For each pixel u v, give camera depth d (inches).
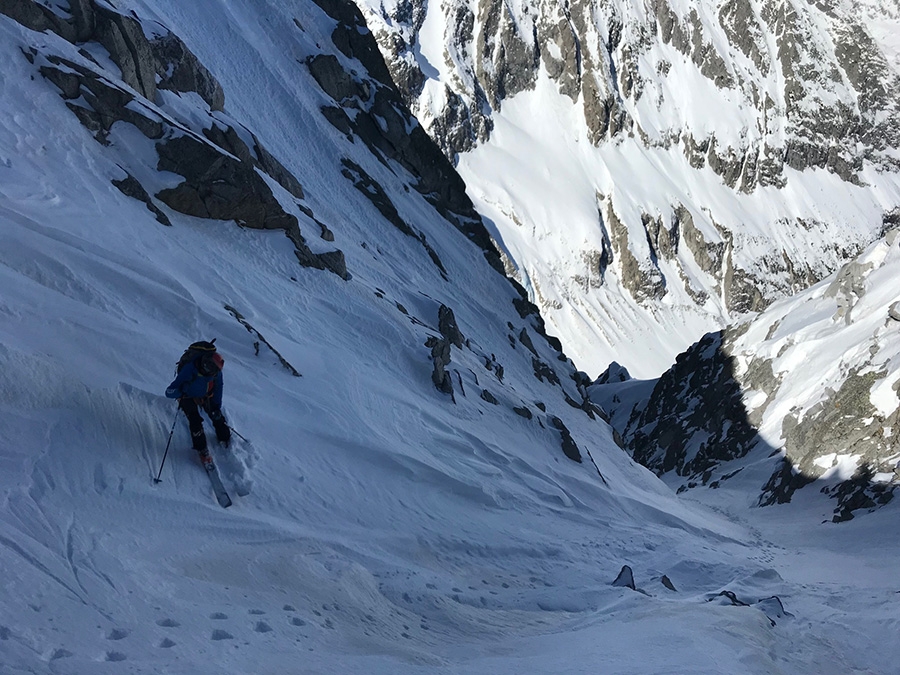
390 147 1699.1
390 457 553.0
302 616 284.0
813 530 1254.3
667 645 277.9
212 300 594.2
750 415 2003.0
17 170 565.9
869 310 1920.5
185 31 1453.0
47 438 325.1
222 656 220.1
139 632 223.1
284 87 1521.9
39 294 420.5
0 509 271.9
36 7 738.8
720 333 2645.2
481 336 1300.4
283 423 497.7
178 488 353.7
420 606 353.4
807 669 330.3
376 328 792.3
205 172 732.0
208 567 299.0
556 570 529.0
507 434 850.1
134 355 422.3
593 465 971.3
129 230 599.8
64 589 236.1
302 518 409.7
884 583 733.9
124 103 708.7
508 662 262.8
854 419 1540.4
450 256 1569.9
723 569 618.8
